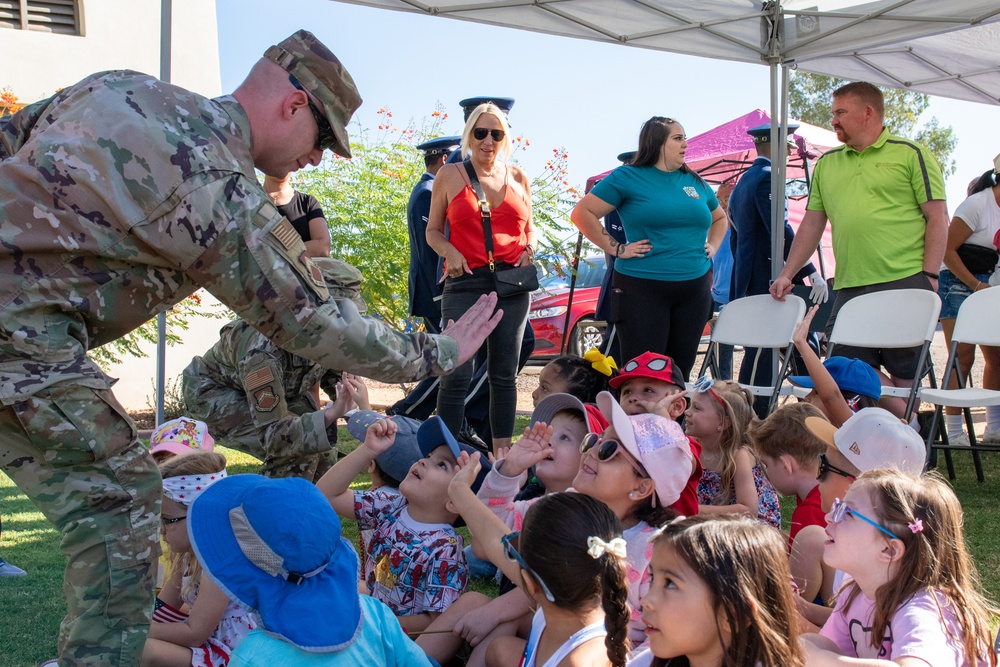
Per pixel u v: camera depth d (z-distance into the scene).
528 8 5.38
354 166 9.23
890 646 2.12
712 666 1.84
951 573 2.15
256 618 2.48
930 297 4.69
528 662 2.22
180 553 2.90
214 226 2.15
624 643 2.02
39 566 3.83
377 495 3.21
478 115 5.04
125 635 2.18
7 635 3.08
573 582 2.04
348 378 3.53
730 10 5.83
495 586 3.73
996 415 6.10
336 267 3.63
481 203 5.01
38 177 2.08
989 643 2.16
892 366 5.12
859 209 5.12
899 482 2.18
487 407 5.89
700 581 1.80
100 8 9.30
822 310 6.75
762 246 6.70
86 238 2.10
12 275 2.07
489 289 5.09
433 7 5.09
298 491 2.13
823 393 3.97
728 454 3.54
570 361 4.08
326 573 2.10
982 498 5.00
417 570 3.02
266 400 3.59
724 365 7.57
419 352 2.52
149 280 2.21
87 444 2.13
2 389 2.05
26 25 8.98
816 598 2.96
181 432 3.32
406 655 2.19
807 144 9.55
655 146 5.06
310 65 2.41
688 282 5.12
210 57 9.95
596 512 2.10
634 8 5.56
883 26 5.57
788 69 6.12
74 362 2.13
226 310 8.60
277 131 2.41
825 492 3.11
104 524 2.17
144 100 2.19
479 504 2.64
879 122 5.15
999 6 5.05
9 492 5.22
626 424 2.60
